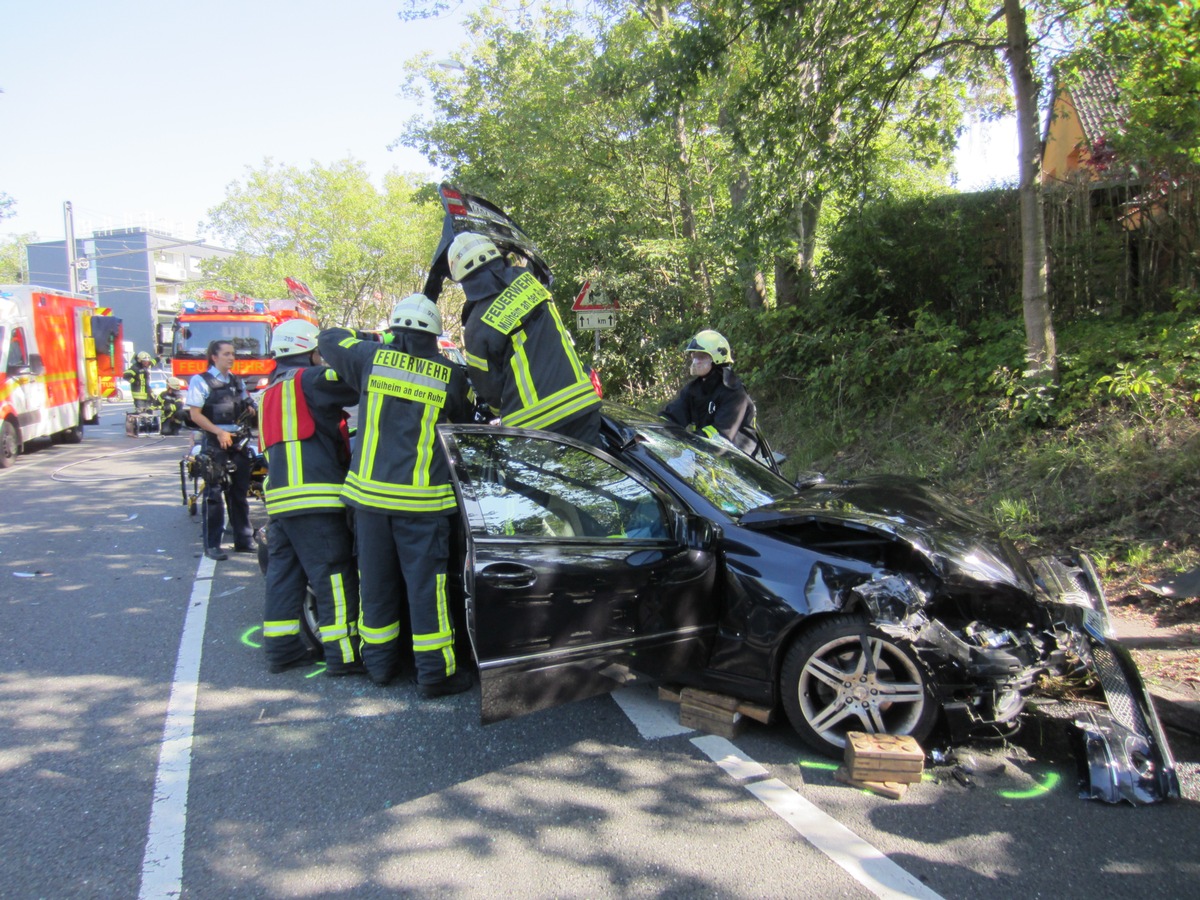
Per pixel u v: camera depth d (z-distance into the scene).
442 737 3.82
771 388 10.63
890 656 3.57
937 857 2.91
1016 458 6.93
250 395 7.24
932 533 3.71
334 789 3.38
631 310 14.35
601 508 3.77
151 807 3.24
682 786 3.39
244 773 3.50
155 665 4.69
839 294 10.14
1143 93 7.20
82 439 16.05
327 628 4.42
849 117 8.92
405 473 3.96
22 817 3.17
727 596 3.76
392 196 40.16
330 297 40.53
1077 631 3.71
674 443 4.58
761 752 3.68
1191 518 5.51
